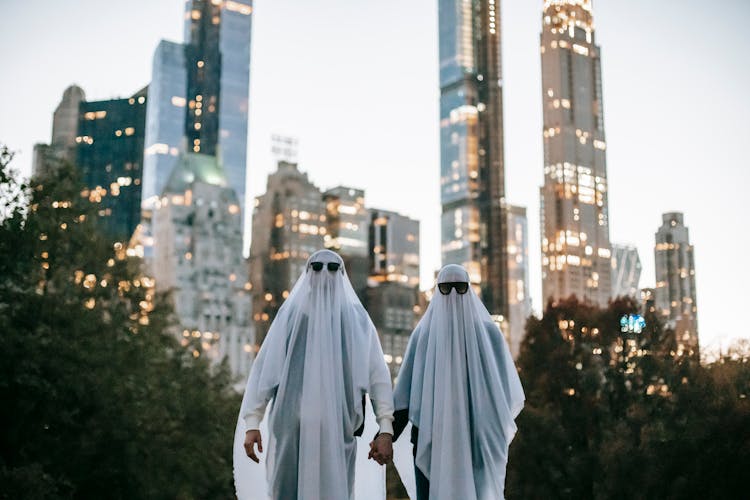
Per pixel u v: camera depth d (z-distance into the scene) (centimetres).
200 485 4194
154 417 3291
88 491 2825
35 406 2606
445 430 736
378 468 723
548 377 5328
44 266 3119
